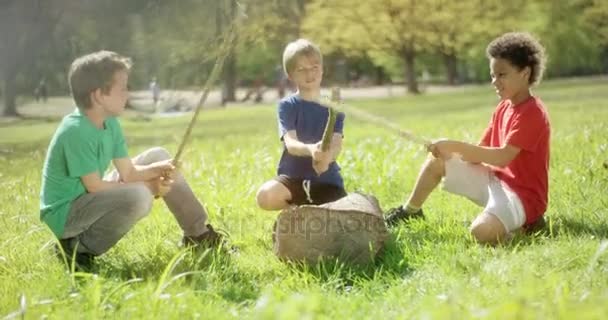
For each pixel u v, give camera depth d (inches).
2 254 221.6
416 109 1019.3
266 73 2033.7
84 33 1309.1
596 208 246.5
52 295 182.1
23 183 356.8
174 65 1323.8
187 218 224.5
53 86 1537.9
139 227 254.8
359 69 2167.8
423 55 1899.6
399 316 160.9
